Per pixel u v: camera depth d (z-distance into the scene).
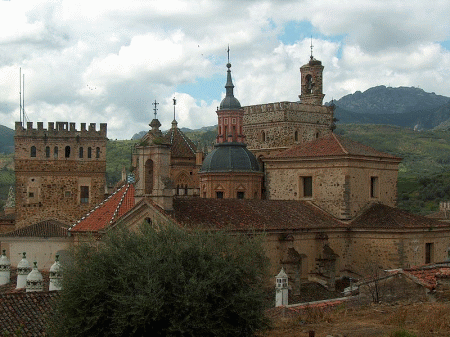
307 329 41.78
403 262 69.75
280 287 58.72
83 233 65.81
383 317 43.50
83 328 39.56
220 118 88.19
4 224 110.62
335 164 73.75
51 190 99.94
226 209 66.25
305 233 68.56
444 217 131.38
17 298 50.50
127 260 40.31
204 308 38.34
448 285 46.97
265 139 99.44
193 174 103.12
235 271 40.16
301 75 109.62
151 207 61.09
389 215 72.94
